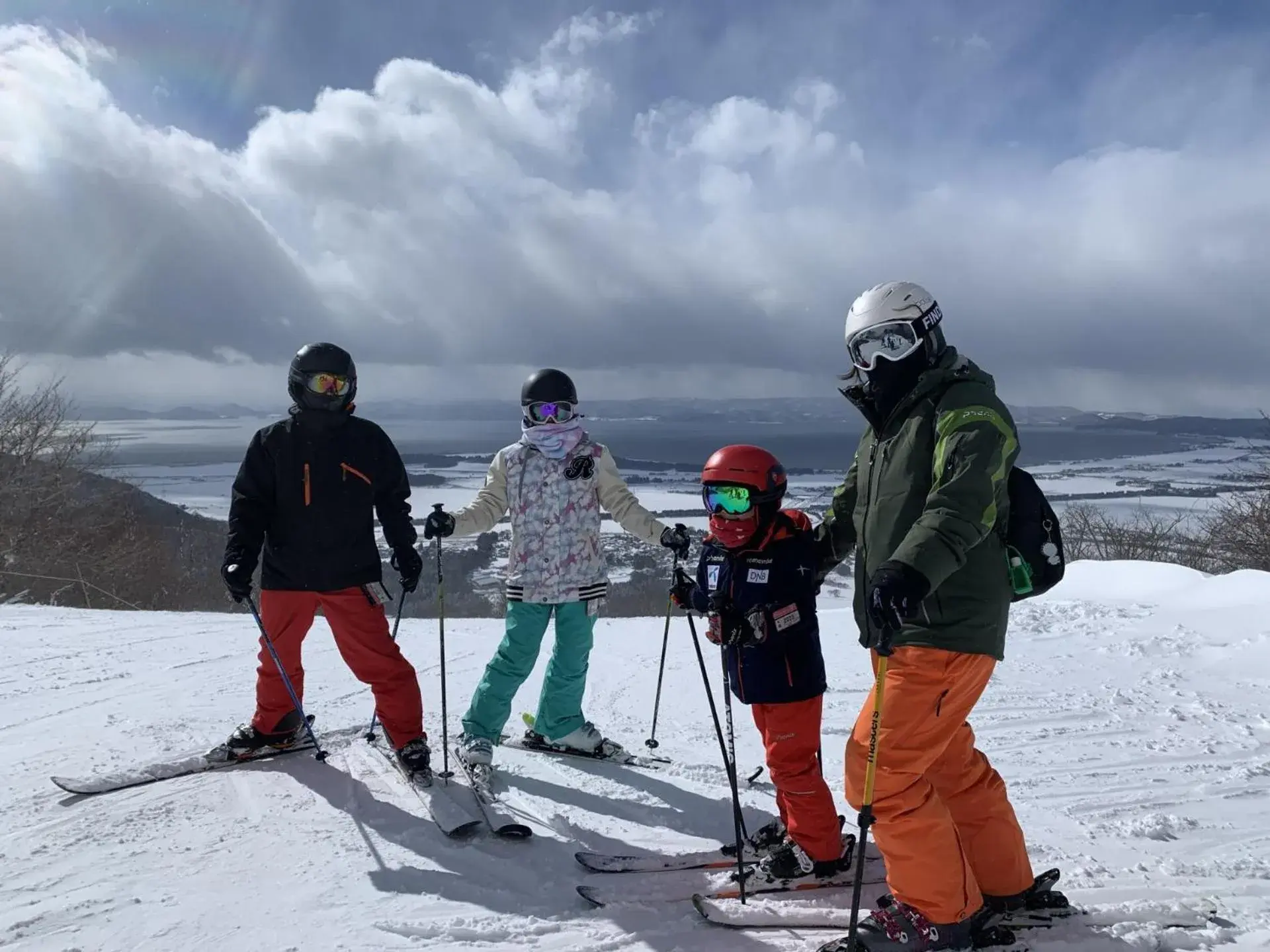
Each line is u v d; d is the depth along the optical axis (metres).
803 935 2.34
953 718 2.14
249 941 2.29
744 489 2.56
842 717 4.79
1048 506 2.17
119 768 3.59
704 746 4.28
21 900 2.49
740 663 2.67
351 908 2.48
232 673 5.55
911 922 2.12
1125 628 6.63
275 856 2.79
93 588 17.80
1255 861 2.84
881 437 2.29
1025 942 2.25
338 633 3.51
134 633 6.98
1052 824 3.23
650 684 5.64
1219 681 5.31
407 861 2.78
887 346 2.23
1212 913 2.42
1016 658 5.97
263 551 3.58
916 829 2.10
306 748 3.78
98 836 2.92
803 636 2.63
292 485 3.44
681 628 7.73
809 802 2.63
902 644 2.13
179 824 3.03
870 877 2.64
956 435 2.06
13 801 3.21
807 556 2.63
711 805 3.35
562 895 2.59
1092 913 2.38
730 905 2.47
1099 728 4.52
